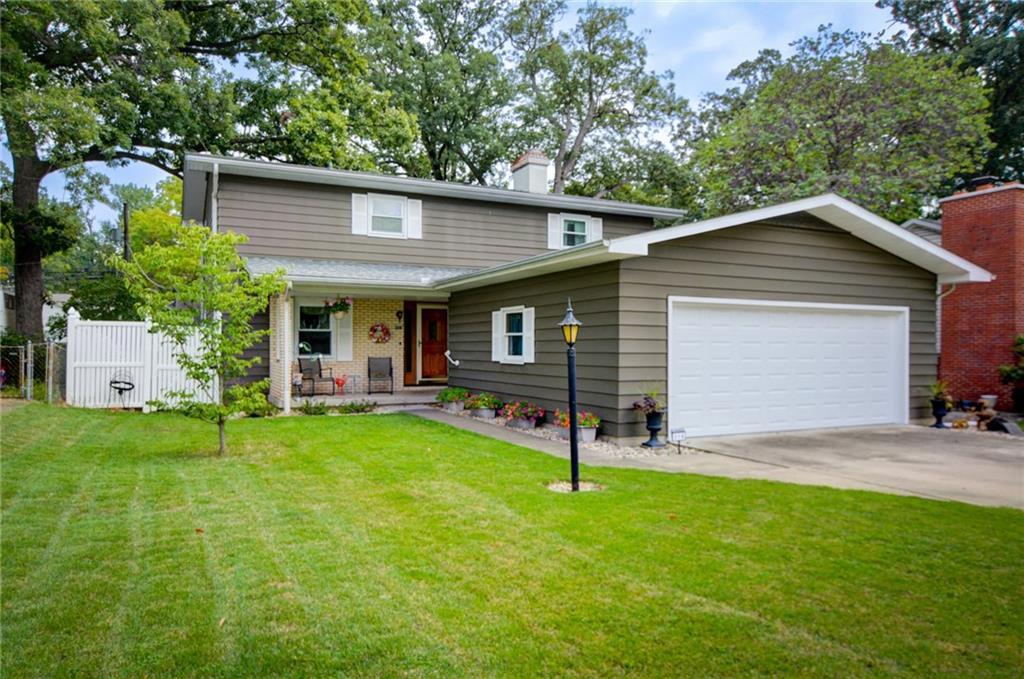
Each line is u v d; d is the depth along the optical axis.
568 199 17.30
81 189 18.30
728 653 2.96
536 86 30.64
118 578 3.80
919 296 11.84
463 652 2.96
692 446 8.94
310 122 19.50
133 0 16.34
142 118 17.89
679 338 9.45
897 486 6.44
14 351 14.15
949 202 14.64
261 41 21.11
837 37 22.22
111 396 11.77
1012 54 24.05
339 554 4.23
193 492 5.86
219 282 7.76
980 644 3.07
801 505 5.55
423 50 28.20
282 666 2.82
